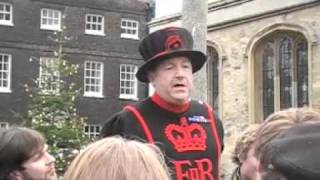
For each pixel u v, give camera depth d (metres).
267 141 1.87
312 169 1.20
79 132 21.19
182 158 3.38
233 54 17.80
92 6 34.03
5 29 31.77
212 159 3.49
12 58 31.69
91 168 1.60
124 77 34.62
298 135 1.30
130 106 3.53
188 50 3.47
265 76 17.30
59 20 33.06
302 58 16.41
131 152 1.63
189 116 3.53
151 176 1.59
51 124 21.19
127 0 35.06
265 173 1.32
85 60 33.53
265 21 16.92
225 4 17.97
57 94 22.41
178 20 19.64
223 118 17.94
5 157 3.13
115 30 34.62
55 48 32.56
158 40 3.51
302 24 15.88
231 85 17.81
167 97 3.46
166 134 3.41
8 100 31.30
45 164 3.28
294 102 16.52
